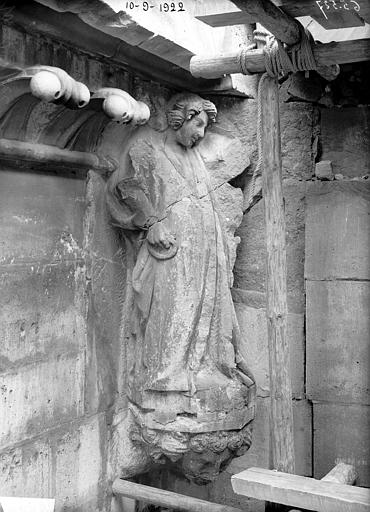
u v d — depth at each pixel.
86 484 3.38
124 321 3.57
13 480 2.92
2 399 2.85
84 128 3.09
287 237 3.92
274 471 3.27
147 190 3.35
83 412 3.33
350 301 3.80
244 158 3.65
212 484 4.11
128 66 3.22
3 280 2.83
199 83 3.53
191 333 3.35
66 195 3.18
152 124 3.44
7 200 2.84
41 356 3.06
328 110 3.84
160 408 3.39
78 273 3.28
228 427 3.40
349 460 3.85
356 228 3.77
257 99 3.73
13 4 2.54
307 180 3.88
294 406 3.94
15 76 2.58
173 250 3.35
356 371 3.81
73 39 2.83
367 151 3.79
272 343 3.29
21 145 2.79
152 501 3.52
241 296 3.95
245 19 2.86
